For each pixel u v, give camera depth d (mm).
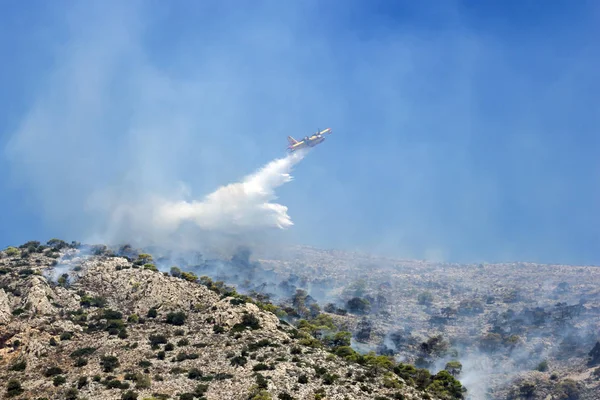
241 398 133875
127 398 132250
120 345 163625
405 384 158375
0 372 148000
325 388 141000
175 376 145625
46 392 136625
